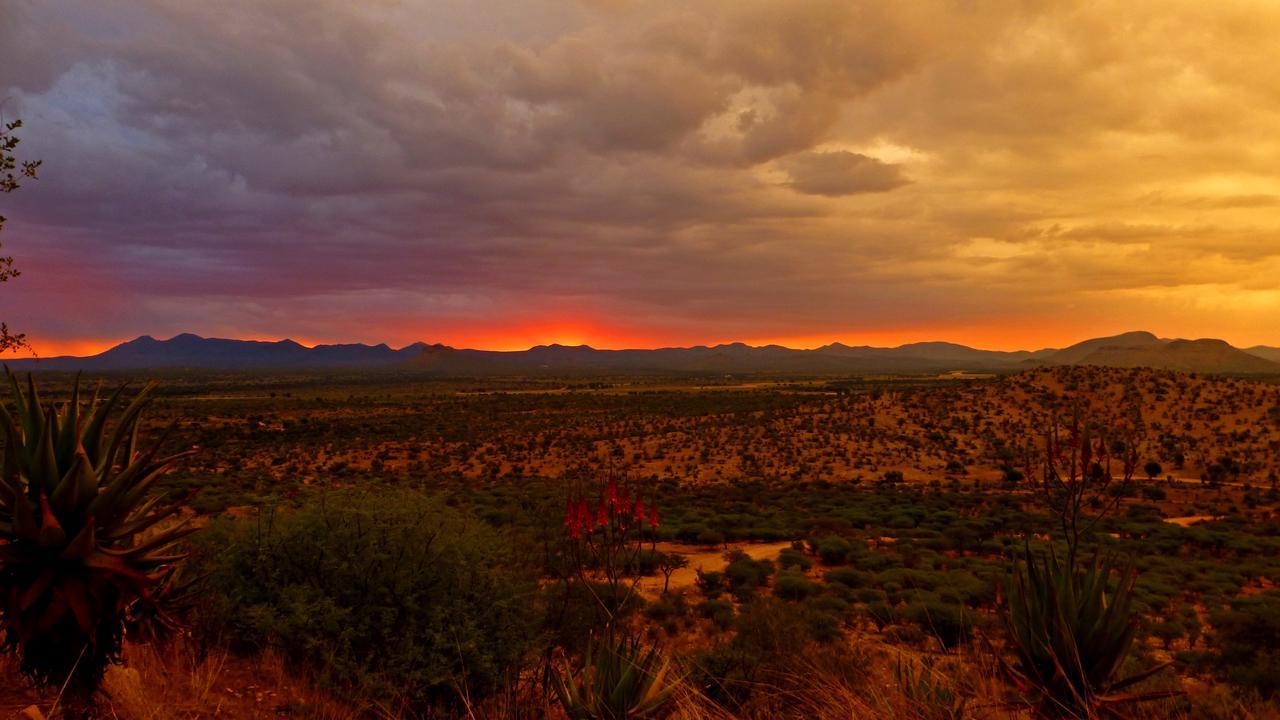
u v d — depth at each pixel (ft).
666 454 328.08
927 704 12.26
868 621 59.82
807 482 258.98
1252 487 256.11
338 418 498.69
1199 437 334.03
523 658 21.83
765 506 193.77
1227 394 386.32
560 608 22.54
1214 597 82.58
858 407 437.99
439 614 20.44
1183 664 48.42
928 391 460.55
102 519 11.23
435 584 21.61
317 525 21.70
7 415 10.89
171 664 17.11
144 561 11.35
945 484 262.67
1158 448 320.09
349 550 21.02
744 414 482.69
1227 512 201.98
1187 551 133.49
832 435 372.99
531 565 25.27
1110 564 11.85
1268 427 335.67
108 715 12.65
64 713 11.53
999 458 307.58
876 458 318.24
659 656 14.69
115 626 11.50
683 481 265.13
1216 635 57.41
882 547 124.47
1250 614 53.62
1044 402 400.67
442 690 20.65
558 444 357.00
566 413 551.18
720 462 308.40
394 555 21.11
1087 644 11.44
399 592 20.43
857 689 14.14
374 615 20.17
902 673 13.93
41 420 11.43
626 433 404.98
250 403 619.67
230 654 19.63
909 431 378.32
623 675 13.21
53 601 10.26
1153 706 15.10
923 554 110.42
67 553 10.49
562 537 22.86
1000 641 28.02
